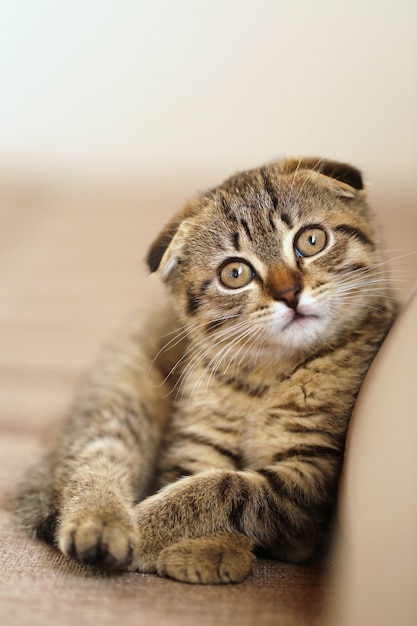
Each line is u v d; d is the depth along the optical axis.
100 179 0.98
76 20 0.91
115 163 0.97
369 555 0.27
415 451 0.27
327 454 0.37
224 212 0.41
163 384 0.45
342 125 0.83
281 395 0.39
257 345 0.39
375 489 0.28
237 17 0.84
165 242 0.42
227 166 0.87
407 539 0.27
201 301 0.41
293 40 0.83
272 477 0.36
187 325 0.42
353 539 0.29
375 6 0.80
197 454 0.41
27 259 0.81
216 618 0.30
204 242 0.41
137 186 0.97
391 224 0.65
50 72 0.95
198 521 0.35
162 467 0.41
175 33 0.87
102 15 0.89
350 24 0.81
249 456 0.39
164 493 0.36
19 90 0.97
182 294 0.42
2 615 0.30
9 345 0.60
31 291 0.72
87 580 0.32
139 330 0.48
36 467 0.42
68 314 0.65
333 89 0.83
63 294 0.70
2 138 1.00
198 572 0.33
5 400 0.52
